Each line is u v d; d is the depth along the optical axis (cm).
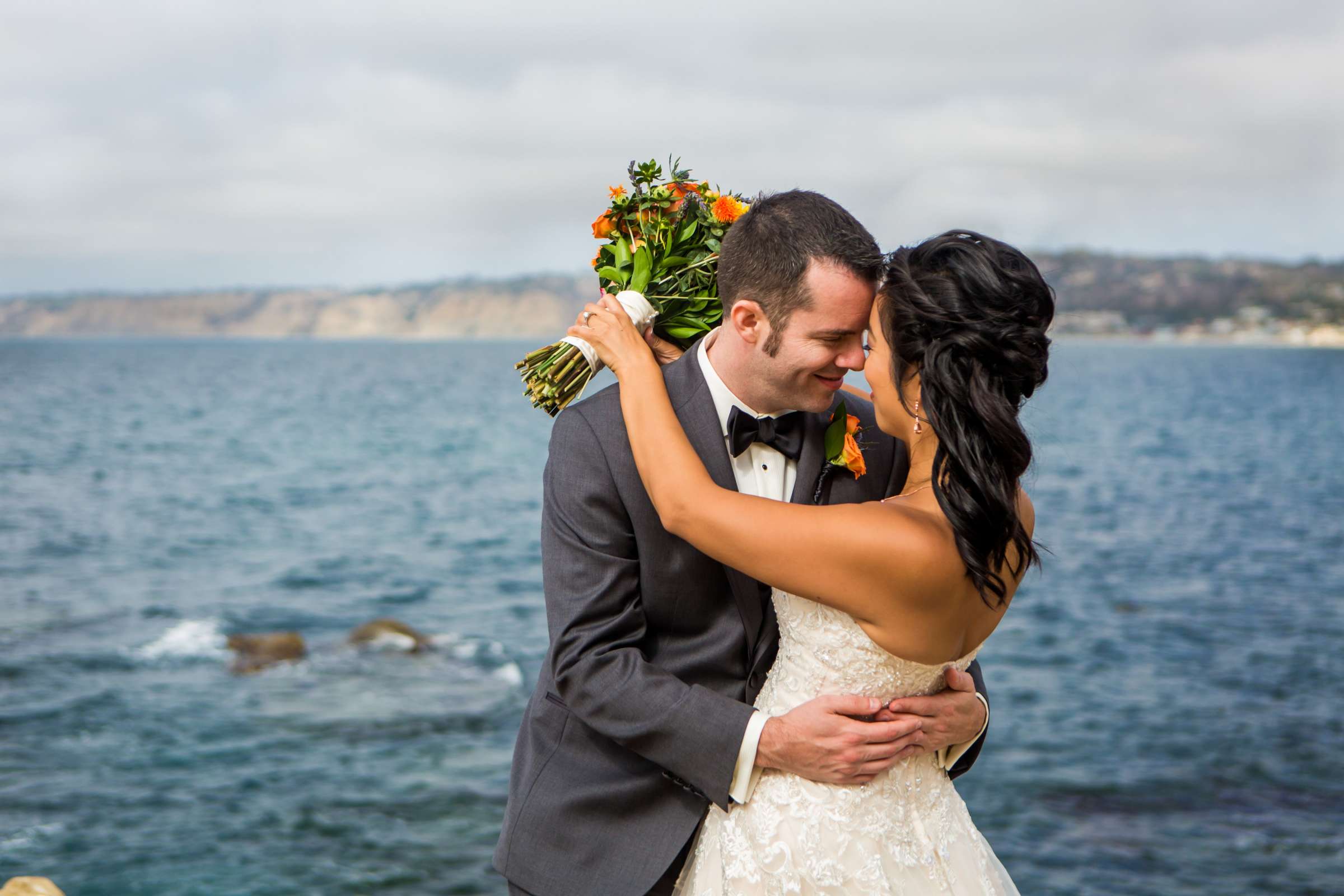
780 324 185
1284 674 1120
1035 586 1602
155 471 3038
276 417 5253
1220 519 2305
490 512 2395
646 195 215
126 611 1340
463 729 895
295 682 1024
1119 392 7731
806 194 189
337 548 1894
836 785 188
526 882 204
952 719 194
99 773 785
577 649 194
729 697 204
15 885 456
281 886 623
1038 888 651
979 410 172
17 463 3125
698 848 202
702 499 182
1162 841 713
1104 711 995
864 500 210
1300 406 6512
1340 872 668
